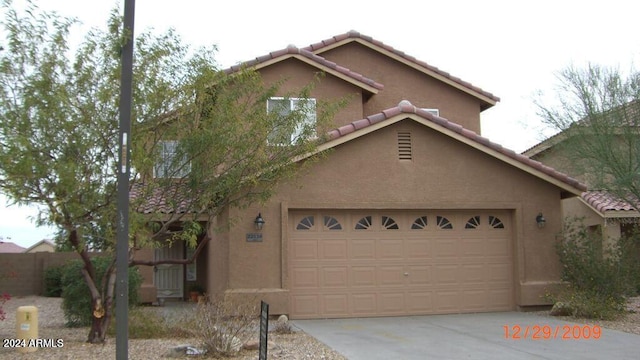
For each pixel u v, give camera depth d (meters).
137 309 12.42
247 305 11.48
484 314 14.91
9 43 9.09
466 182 15.23
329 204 14.34
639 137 14.59
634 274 14.95
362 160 14.67
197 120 10.34
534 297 15.26
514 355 10.05
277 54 17.98
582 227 15.48
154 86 9.62
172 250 19.30
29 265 21.75
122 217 7.36
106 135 9.33
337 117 18.11
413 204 14.84
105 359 8.84
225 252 13.86
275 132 11.27
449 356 9.92
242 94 11.17
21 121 8.93
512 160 15.33
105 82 9.50
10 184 8.82
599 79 15.05
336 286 14.39
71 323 12.60
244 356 9.48
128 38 7.77
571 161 16.23
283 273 13.89
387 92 20.72
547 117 16.42
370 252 14.70
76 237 9.52
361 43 20.70
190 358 9.23
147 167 9.48
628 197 16.66
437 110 20.95
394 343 10.99
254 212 13.95
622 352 10.36
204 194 10.31
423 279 14.94
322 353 9.92
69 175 8.55
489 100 21.23
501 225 15.64
